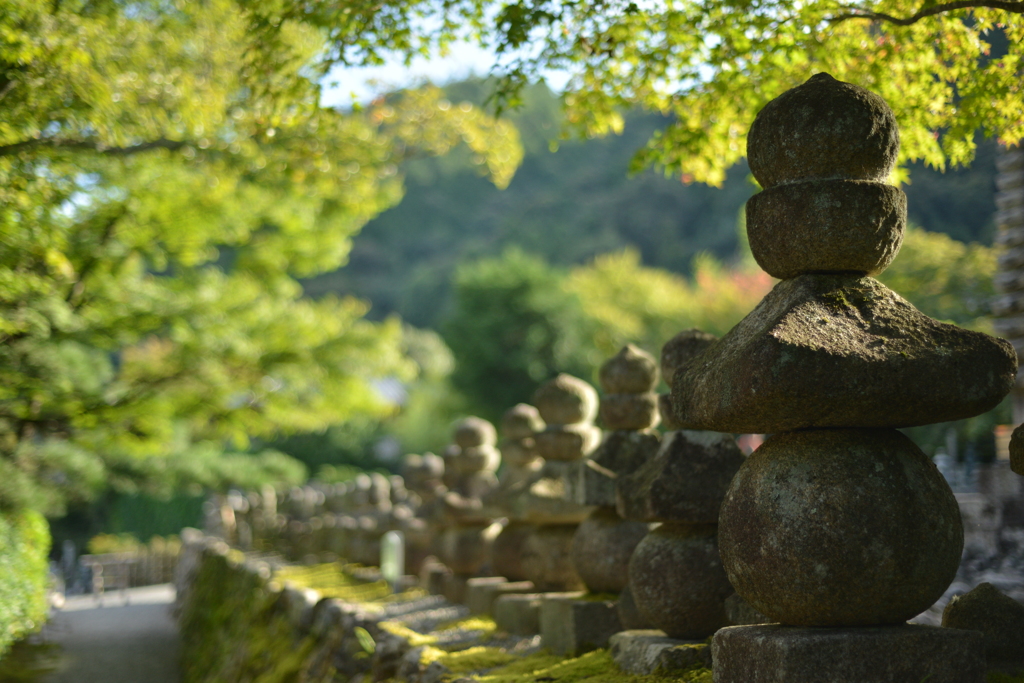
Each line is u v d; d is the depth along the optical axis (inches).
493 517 282.4
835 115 114.7
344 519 494.6
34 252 261.7
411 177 2170.3
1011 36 183.0
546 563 231.1
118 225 379.9
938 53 209.6
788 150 117.0
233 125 324.8
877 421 109.0
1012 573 247.9
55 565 814.5
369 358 507.2
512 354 1070.4
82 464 397.4
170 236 405.1
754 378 106.0
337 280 1946.4
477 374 1081.4
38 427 371.9
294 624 295.3
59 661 440.5
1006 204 328.8
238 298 462.3
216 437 525.7
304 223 462.0
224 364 446.6
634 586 160.9
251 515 695.7
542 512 228.1
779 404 106.0
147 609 690.2
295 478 639.8
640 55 219.3
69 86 238.1
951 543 108.0
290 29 274.4
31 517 392.2
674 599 154.5
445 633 241.1
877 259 115.7
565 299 1093.1
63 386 340.5
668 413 165.9
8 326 258.8
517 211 1996.8
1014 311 319.3
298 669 262.4
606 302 1126.4
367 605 322.0
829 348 104.7
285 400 479.5
